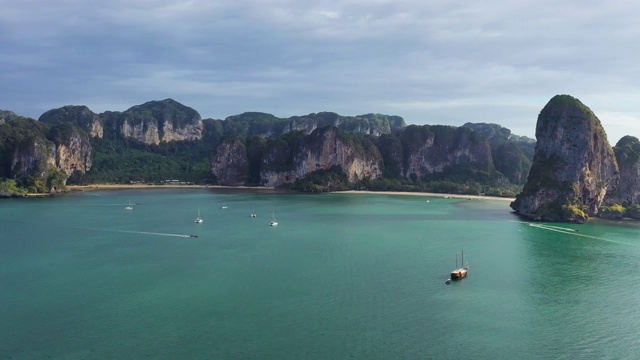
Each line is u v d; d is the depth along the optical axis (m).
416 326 91.69
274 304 101.38
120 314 96.12
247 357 80.06
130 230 180.00
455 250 148.12
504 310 99.88
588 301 105.25
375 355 81.00
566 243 161.12
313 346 83.69
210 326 90.81
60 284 113.50
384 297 105.88
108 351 81.81
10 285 112.75
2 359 79.19
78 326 90.88
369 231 179.50
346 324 92.12
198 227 187.12
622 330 91.56
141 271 124.06
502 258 139.12
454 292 109.56
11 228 182.62
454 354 81.81
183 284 113.69
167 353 81.25
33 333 88.12
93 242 158.00
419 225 194.88
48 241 159.38
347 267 127.62
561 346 85.25
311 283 114.50
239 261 133.75
